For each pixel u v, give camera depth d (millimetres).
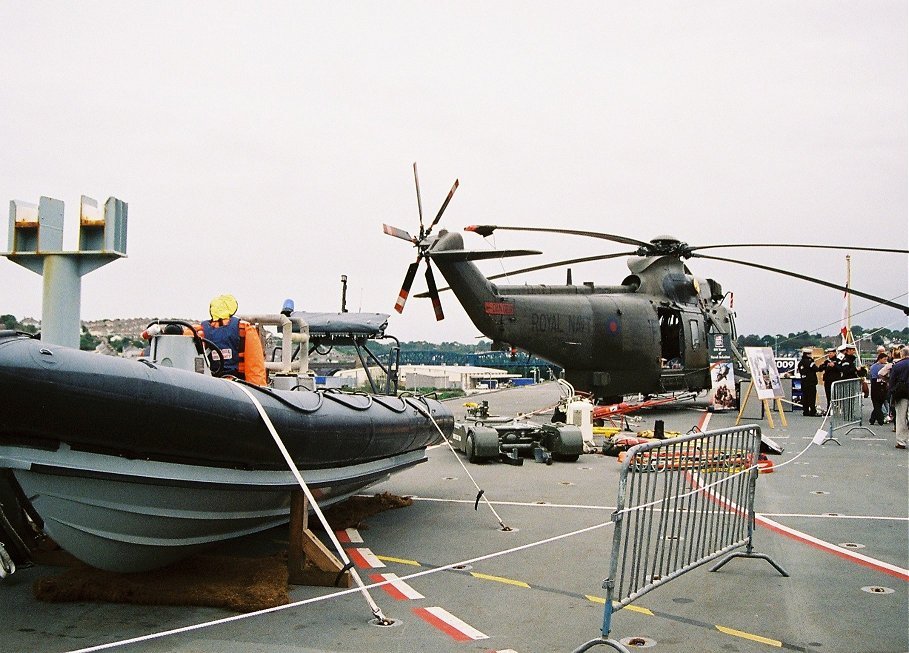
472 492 9445
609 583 4262
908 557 6406
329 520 7512
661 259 20750
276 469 5359
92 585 5086
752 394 19188
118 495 4531
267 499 5500
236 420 4824
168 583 5211
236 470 5031
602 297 19016
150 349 5996
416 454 8375
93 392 4188
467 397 22594
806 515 8039
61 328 5512
